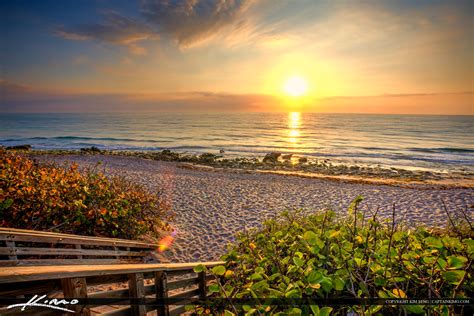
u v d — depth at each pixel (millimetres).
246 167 24828
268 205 11492
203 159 29016
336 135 62125
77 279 1661
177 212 10320
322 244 1852
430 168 25438
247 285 1994
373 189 14867
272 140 52188
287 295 1474
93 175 7395
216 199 12352
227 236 7996
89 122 116062
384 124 105000
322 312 1303
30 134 61719
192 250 6988
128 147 41438
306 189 14711
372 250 1991
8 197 5062
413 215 10297
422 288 1796
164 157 29734
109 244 4941
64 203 5531
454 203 12047
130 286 2113
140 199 7871
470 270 1604
